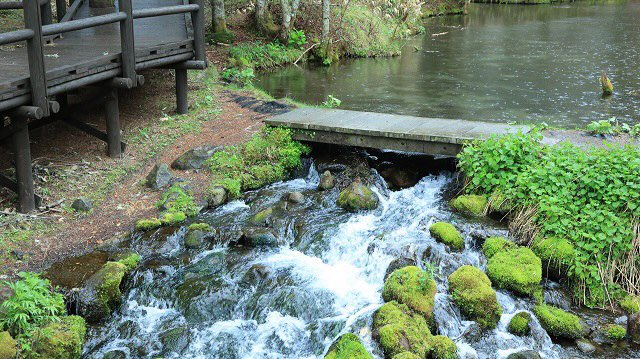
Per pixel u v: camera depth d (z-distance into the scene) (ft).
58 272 18.86
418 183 25.77
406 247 20.25
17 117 20.70
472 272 18.53
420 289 17.80
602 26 80.48
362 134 26.30
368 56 61.21
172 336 17.51
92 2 38.55
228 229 22.07
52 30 20.66
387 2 70.13
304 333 17.78
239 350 17.22
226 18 61.62
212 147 27.43
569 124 35.09
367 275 20.22
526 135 23.27
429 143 25.07
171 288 19.21
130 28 25.38
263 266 20.06
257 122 31.78
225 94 38.06
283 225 22.61
